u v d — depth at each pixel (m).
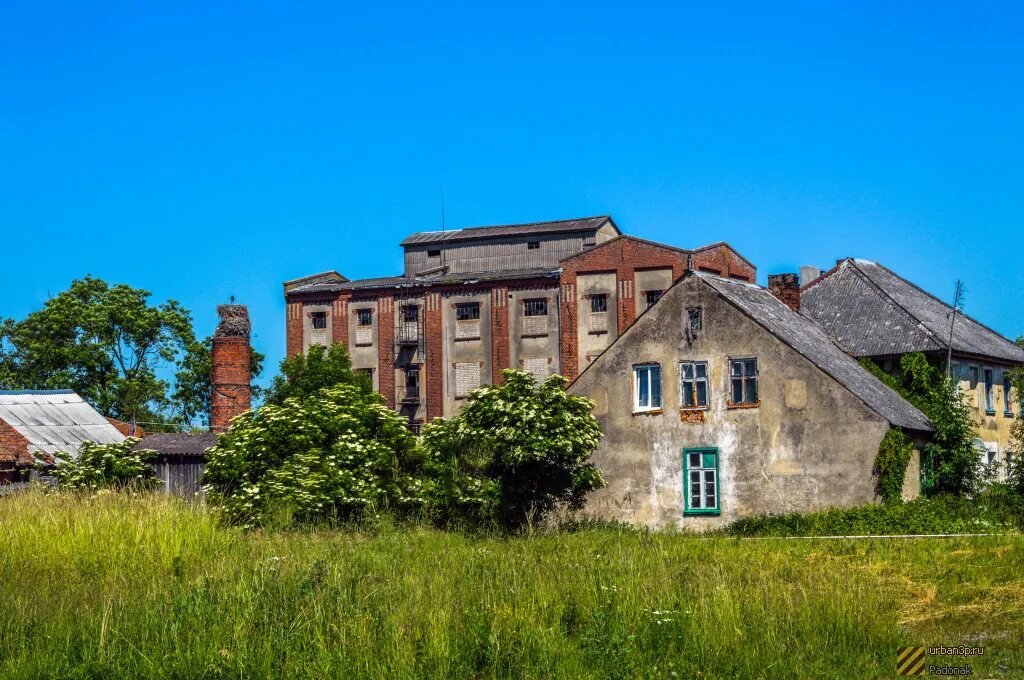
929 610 20.91
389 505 37.72
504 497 38.78
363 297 78.56
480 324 75.69
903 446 38.34
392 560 24.45
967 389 51.12
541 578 20.97
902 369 49.06
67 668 16.78
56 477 41.00
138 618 18.38
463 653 17.11
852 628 18.25
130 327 78.31
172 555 24.78
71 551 24.88
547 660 16.84
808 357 39.91
